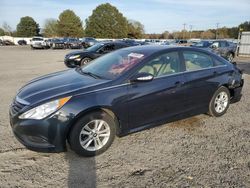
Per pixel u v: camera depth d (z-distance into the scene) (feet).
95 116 11.62
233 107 19.39
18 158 11.56
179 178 10.16
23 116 10.87
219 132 14.66
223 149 12.60
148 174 10.42
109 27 252.01
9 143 12.93
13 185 9.63
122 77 12.48
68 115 10.93
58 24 268.41
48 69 42.39
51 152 11.12
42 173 10.44
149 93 13.00
